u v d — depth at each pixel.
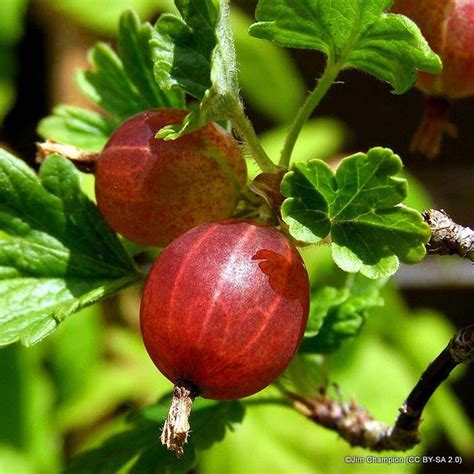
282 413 0.37
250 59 0.41
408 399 0.20
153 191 0.19
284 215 0.18
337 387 0.23
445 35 0.20
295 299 0.18
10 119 0.41
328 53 0.19
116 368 0.37
